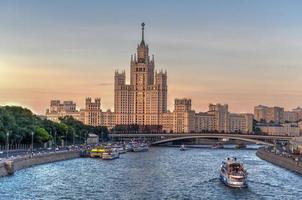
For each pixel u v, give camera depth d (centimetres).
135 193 18838
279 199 18100
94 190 19362
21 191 18325
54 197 17425
